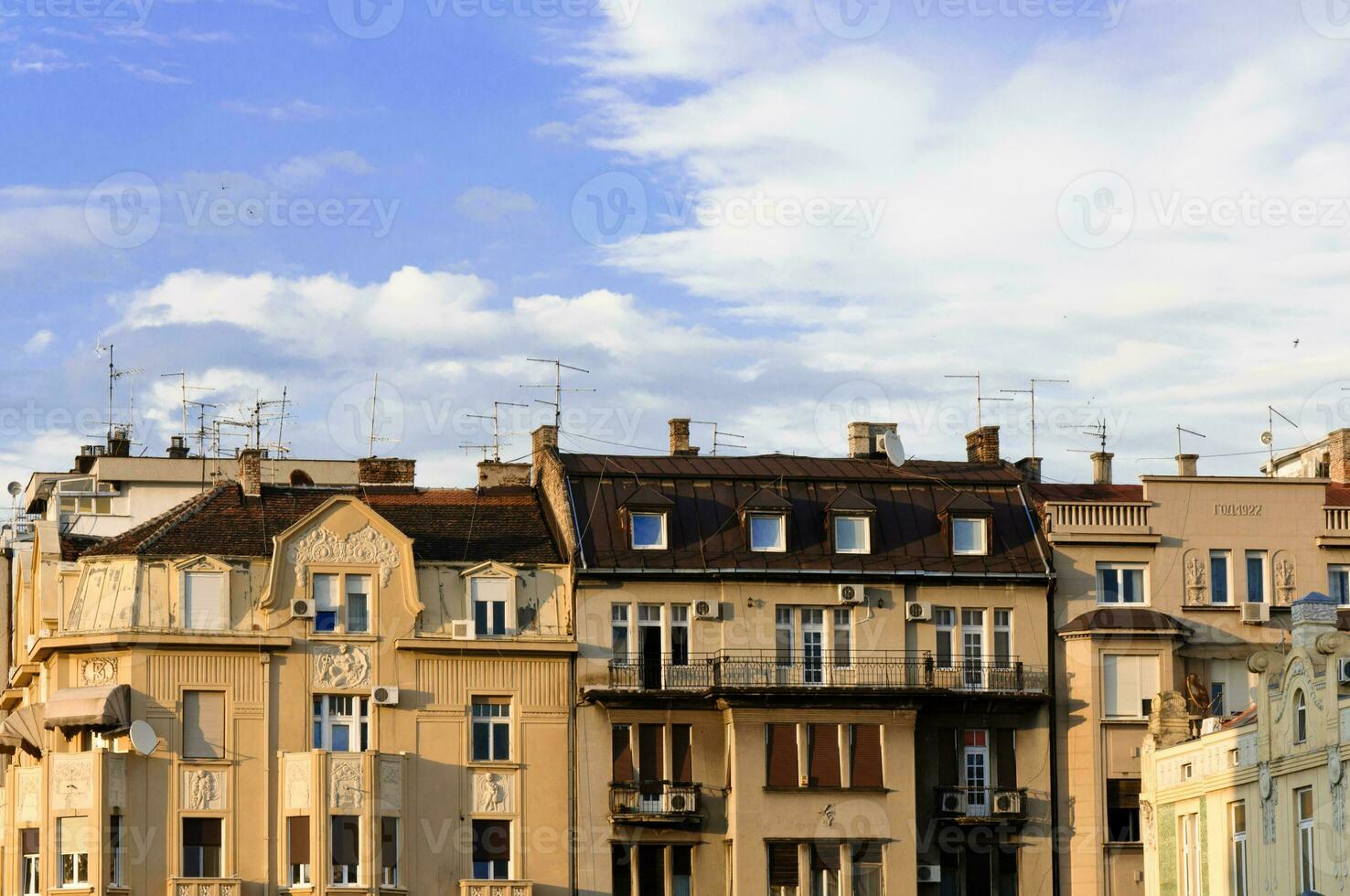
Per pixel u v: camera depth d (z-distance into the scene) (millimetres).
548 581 75188
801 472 78375
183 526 74312
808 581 75688
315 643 73000
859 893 73125
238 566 73312
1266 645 77250
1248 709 72562
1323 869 58875
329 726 72812
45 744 73250
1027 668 76125
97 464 93562
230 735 71875
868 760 73938
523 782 73250
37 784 71625
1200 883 66438
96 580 73125
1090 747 75500
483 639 73750
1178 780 68250
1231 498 78375
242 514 75312
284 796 71625
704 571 75000
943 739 75438
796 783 73375
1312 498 78750
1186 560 77750
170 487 93375
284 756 71750
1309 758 59812
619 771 73625
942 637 76312
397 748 72875
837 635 75688
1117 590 77375
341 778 71438
